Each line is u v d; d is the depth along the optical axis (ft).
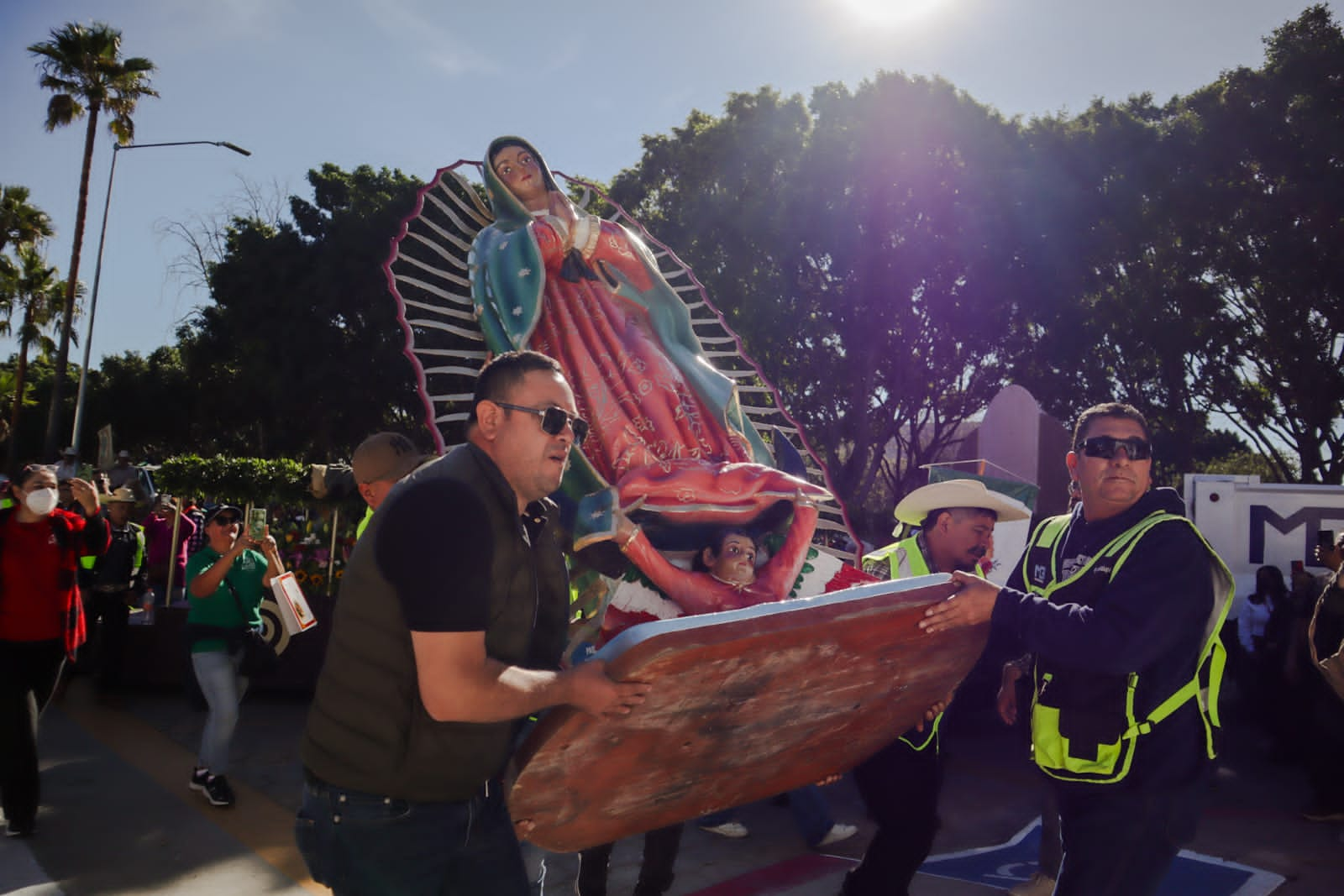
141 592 36.60
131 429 128.57
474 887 7.23
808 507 14.69
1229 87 75.46
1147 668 8.20
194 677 17.53
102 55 91.97
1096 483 8.81
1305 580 21.49
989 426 35.37
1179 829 8.18
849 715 8.57
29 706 15.15
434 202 17.04
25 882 13.50
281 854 14.93
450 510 6.35
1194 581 8.09
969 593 8.01
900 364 82.12
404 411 90.07
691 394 15.88
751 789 8.96
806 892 13.87
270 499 26.07
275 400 86.53
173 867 14.25
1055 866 13.57
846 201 76.28
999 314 79.25
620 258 16.31
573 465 14.46
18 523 15.07
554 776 6.81
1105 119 77.77
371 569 6.54
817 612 6.87
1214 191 72.43
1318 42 72.79
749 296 76.48
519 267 15.19
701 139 81.15
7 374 164.86
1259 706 25.86
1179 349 77.61
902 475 103.04
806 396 84.23
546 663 7.93
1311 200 70.03
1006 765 21.94
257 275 83.92
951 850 16.15
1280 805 19.54
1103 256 76.84
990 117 77.56
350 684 6.64
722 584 13.50
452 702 6.12
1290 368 75.92
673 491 13.66
